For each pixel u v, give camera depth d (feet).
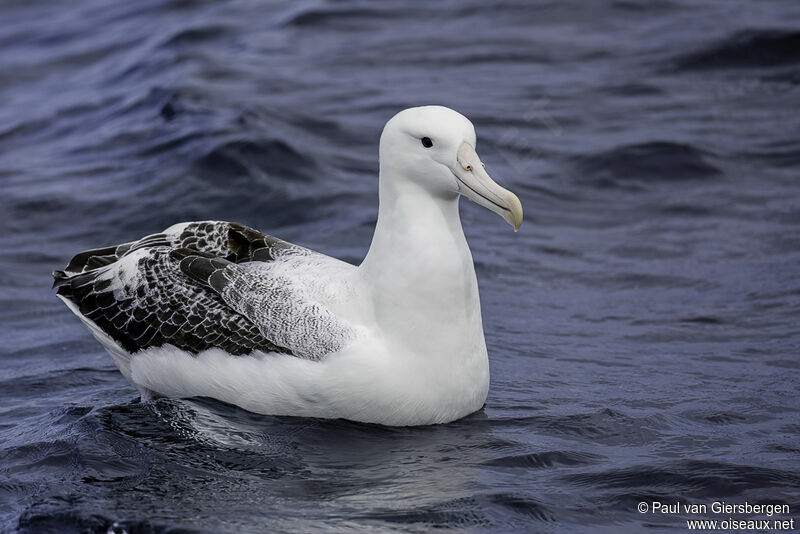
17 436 35.04
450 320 34.32
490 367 40.40
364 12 86.84
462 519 28.89
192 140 63.26
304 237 53.72
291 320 34.96
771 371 38.91
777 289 46.80
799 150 61.98
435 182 34.14
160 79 76.28
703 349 41.42
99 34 93.76
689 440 33.53
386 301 34.30
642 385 38.17
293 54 79.46
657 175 60.64
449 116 34.06
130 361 38.09
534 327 44.47
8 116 76.64
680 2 83.87
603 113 68.08
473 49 78.84
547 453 32.81
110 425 35.12
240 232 38.40
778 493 30.01
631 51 76.28
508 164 62.28
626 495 30.19
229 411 35.83
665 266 50.49
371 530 28.27
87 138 68.95
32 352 43.27
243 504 29.84
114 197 58.75
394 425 34.91
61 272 40.29
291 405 35.01
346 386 34.09
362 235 53.42
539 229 55.67
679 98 69.56
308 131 65.46
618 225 55.83
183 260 37.19
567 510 29.43
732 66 72.74
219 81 73.97
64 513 29.32
